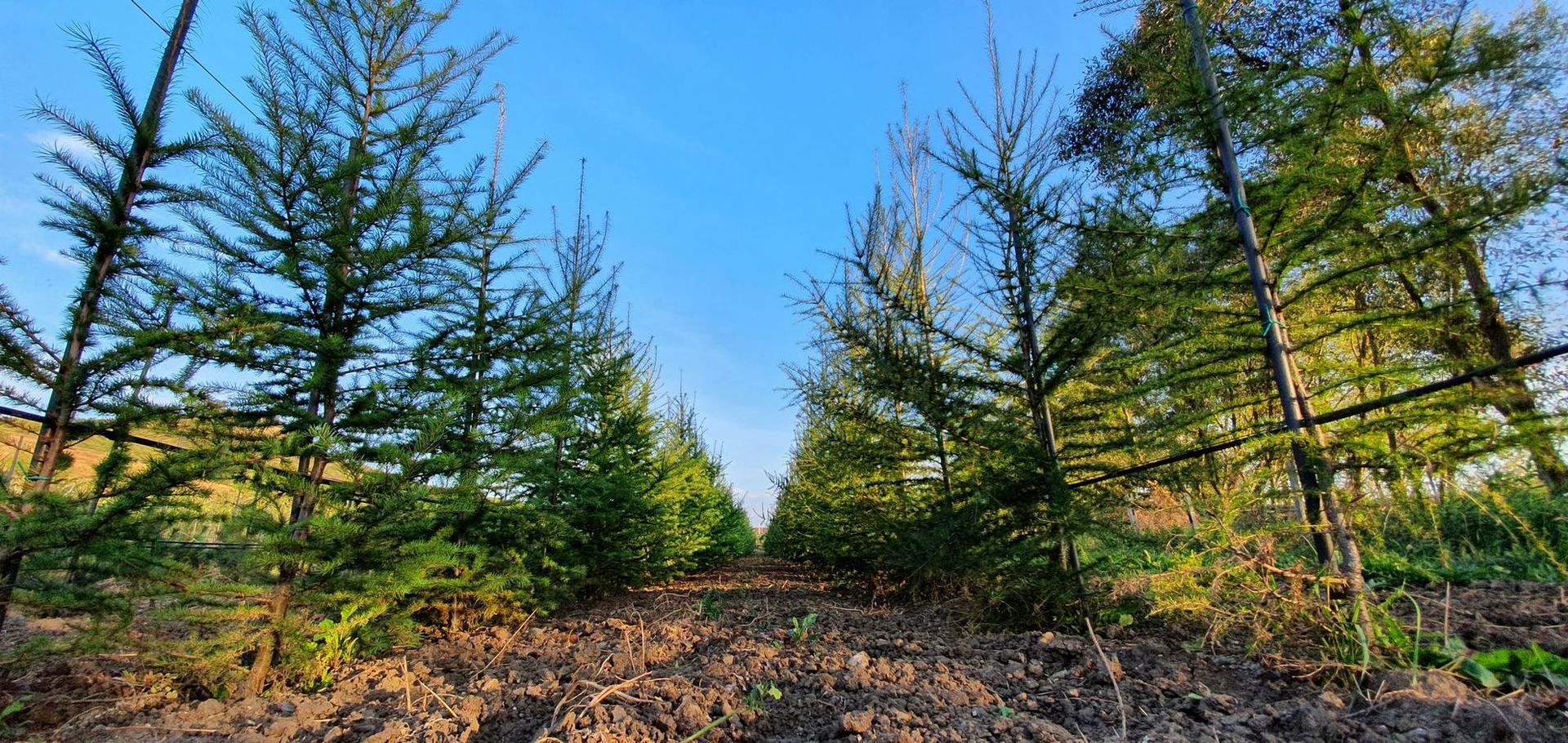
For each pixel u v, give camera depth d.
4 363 2.94
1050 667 3.67
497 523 5.20
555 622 6.16
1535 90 3.46
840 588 9.16
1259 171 3.96
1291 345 3.63
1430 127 3.24
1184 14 3.95
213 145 3.53
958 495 5.04
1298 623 3.24
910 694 3.18
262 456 3.31
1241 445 3.63
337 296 3.72
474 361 4.39
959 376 4.87
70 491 3.14
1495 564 5.57
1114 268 4.38
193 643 3.17
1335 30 3.68
